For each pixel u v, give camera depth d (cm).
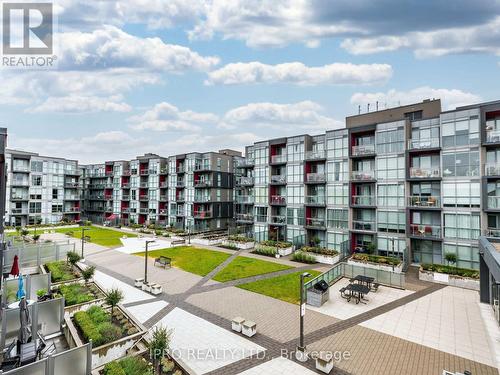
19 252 2466
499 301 1491
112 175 6900
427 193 2741
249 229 4450
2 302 1552
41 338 1288
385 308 1745
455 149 2511
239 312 1688
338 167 3281
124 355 1216
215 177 5259
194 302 1841
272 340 1365
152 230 5194
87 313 1503
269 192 3941
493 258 1313
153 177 6075
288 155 3784
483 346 1314
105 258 3092
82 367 1023
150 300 1870
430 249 2706
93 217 6881
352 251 3122
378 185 2953
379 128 2958
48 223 5981
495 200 2333
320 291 1794
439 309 1728
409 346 1312
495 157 2420
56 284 1970
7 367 1079
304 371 1126
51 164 6172
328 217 3350
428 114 3138
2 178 1469
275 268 2684
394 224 2838
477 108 2411
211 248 3709
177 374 1064
